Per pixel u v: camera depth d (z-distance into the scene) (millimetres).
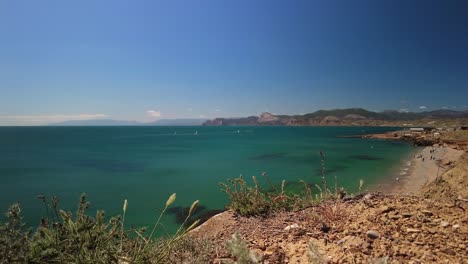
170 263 2857
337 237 3342
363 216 3959
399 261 2568
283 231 3885
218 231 4738
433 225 3410
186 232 3131
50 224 2965
